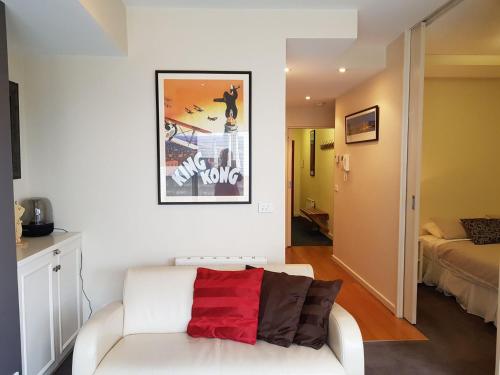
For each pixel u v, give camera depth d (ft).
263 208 9.37
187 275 7.47
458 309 11.75
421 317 11.10
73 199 9.17
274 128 9.25
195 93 9.10
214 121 9.16
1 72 6.06
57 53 8.80
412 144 10.44
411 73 10.41
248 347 6.31
